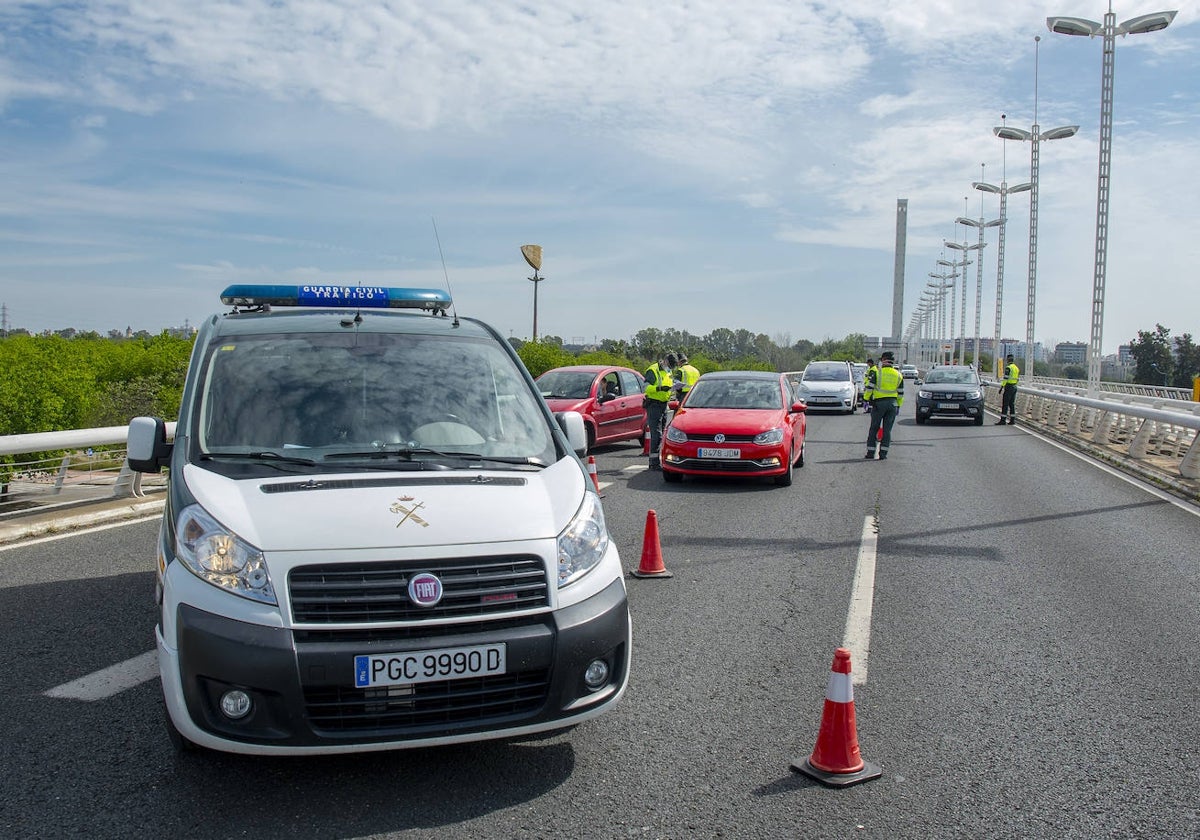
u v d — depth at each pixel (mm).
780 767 4094
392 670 3504
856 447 19297
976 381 27719
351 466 4184
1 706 4648
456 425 4609
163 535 4098
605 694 3898
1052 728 4570
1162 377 94250
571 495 4215
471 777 3943
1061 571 7891
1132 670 5426
